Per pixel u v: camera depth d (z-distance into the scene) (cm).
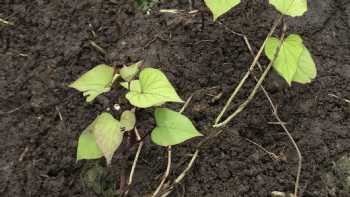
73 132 92
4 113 93
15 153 90
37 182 88
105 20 101
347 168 89
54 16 101
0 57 98
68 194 87
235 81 95
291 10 88
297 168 89
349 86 95
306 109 93
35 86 95
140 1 102
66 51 98
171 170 88
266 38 95
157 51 97
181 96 94
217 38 98
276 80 95
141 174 88
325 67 96
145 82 81
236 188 87
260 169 89
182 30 99
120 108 93
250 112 93
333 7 102
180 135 79
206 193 87
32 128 92
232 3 85
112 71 84
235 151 90
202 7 101
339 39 99
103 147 76
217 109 93
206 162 89
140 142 89
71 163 89
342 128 92
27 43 99
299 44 88
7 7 103
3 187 87
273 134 91
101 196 87
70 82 96
